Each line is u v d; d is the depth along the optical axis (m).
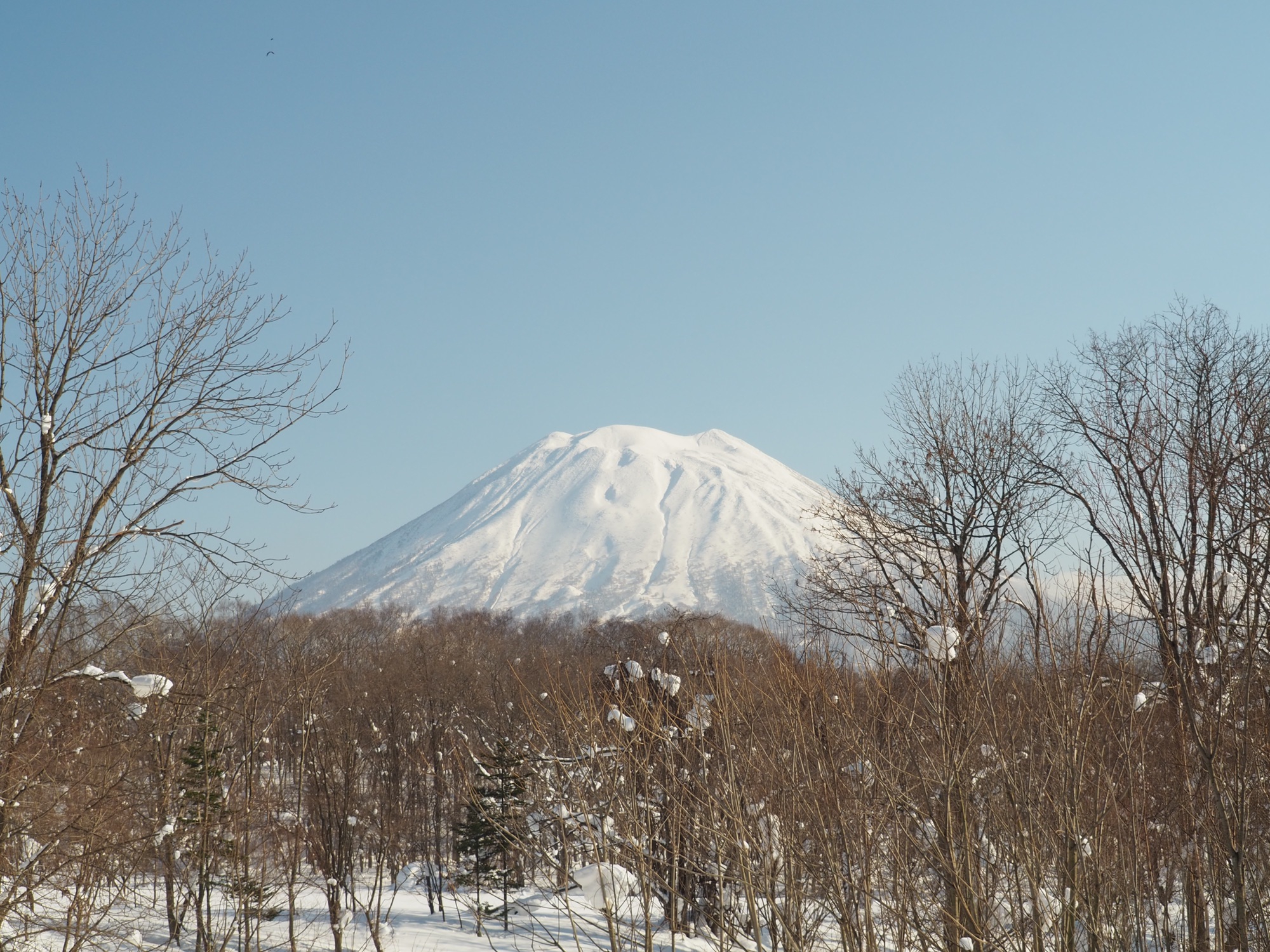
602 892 8.64
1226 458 10.48
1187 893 8.52
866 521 24.38
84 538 13.07
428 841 39.16
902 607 13.30
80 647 14.53
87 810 13.33
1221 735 8.12
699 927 9.95
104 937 16.80
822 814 8.59
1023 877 8.69
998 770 8.40
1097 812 7.78
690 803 9.80
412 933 26.39
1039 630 8.14
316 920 27.45
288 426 15.19
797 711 9.02
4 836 12.34
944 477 23.73
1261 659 8.76
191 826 19.58
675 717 10.38
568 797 9.68
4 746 12.30
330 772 28.25
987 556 22.34
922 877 9.02
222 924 23.89
